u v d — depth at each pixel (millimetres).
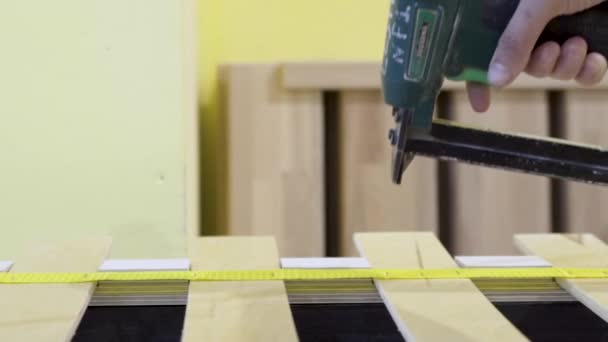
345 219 1039
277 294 524
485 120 1033
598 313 524
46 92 782
